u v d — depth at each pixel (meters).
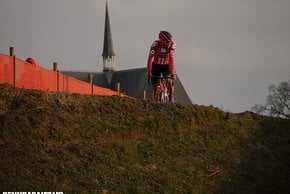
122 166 69.62
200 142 79.50
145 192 65.94
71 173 65.19
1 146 66.50
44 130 71.19
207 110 86.88
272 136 86.06
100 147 71.06
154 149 74.69
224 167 75.94
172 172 71.31
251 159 79.06
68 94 79.31
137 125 78.38
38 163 65.38
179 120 82.31
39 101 76.06
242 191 72.50
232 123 85.94
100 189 63.97
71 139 72.00
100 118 77.12
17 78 85.88
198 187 70.38
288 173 78.44
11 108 75.06
